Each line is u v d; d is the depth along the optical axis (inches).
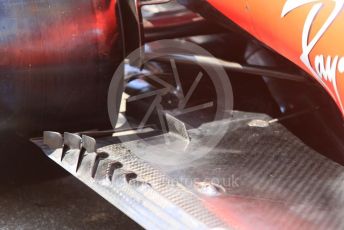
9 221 63.0
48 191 68.6
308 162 57.9
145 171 53.3
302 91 67.0
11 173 69.3
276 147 60.5
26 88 56.1
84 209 66.1
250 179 54.0
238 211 48.9
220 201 49.9
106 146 57.2
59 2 56.2
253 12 59.3
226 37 81.2
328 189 53.4
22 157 67.5
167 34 79.2
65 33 56.3
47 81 56.7
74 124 61.0
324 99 63.2
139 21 61.5
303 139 62.2
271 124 65.5
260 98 71.7
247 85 74.7
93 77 59.0
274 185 53.4
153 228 45.1
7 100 55.9
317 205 50.9
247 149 59.7
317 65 54.6
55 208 65.8
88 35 57.5
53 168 70.6
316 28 52.7
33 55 55.1
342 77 51.6
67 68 57.2
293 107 68.2
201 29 81.1
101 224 63.7
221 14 65.0
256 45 70.9
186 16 81.1
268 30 58.7
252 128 64.5
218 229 45.6
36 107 57.7
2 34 53.3
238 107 69.6
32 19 54.7
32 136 60.1
